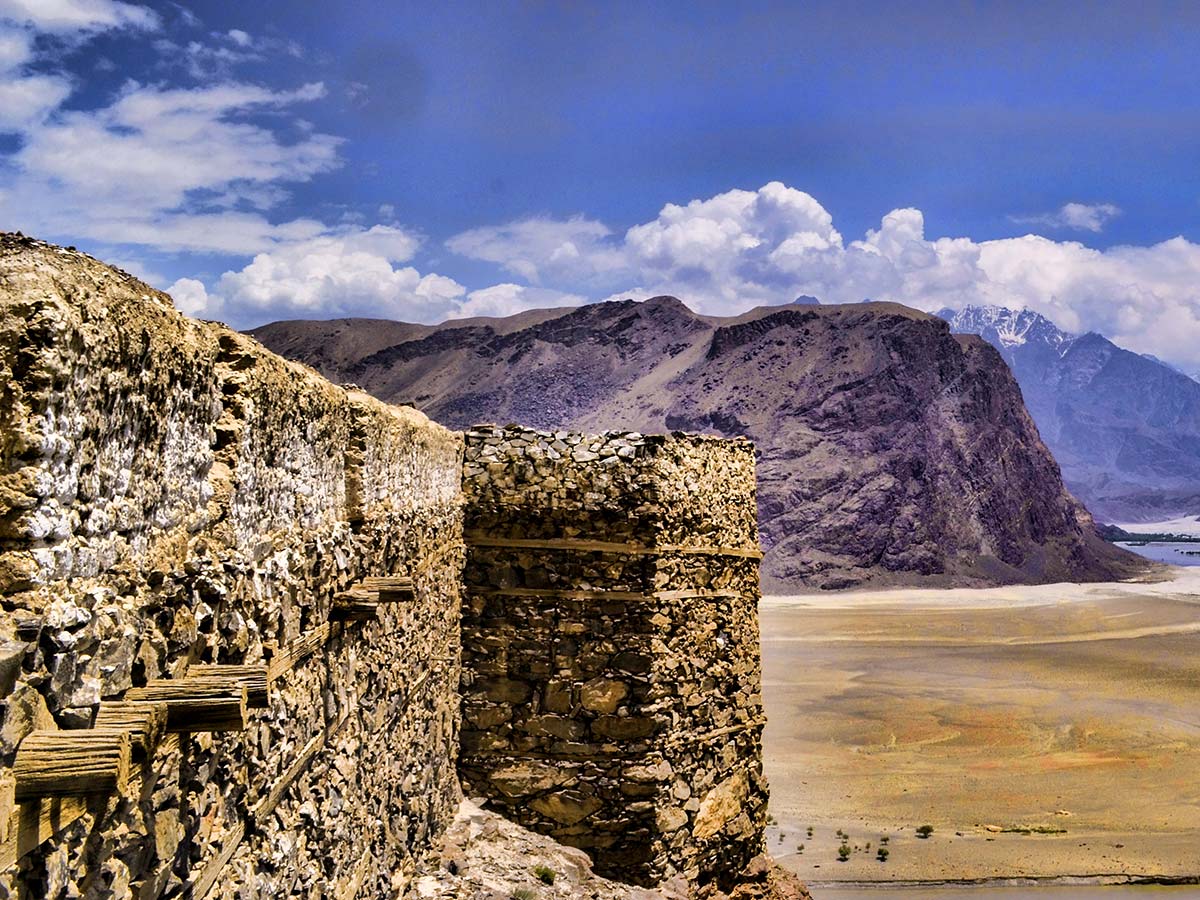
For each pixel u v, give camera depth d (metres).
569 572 17.62
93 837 4.77
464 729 17.42
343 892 8.99
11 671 4.02
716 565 18.95
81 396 4.63
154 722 4.93
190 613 5.79
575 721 17.42
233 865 6.53
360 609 8.78
